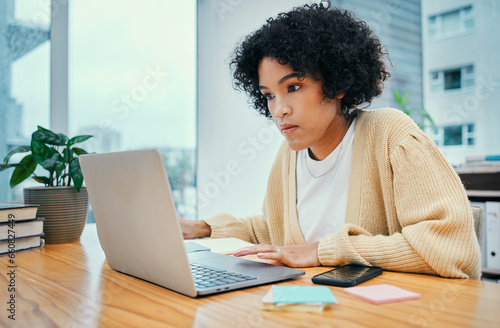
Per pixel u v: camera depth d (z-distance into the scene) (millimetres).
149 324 502
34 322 521
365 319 501
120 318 528
